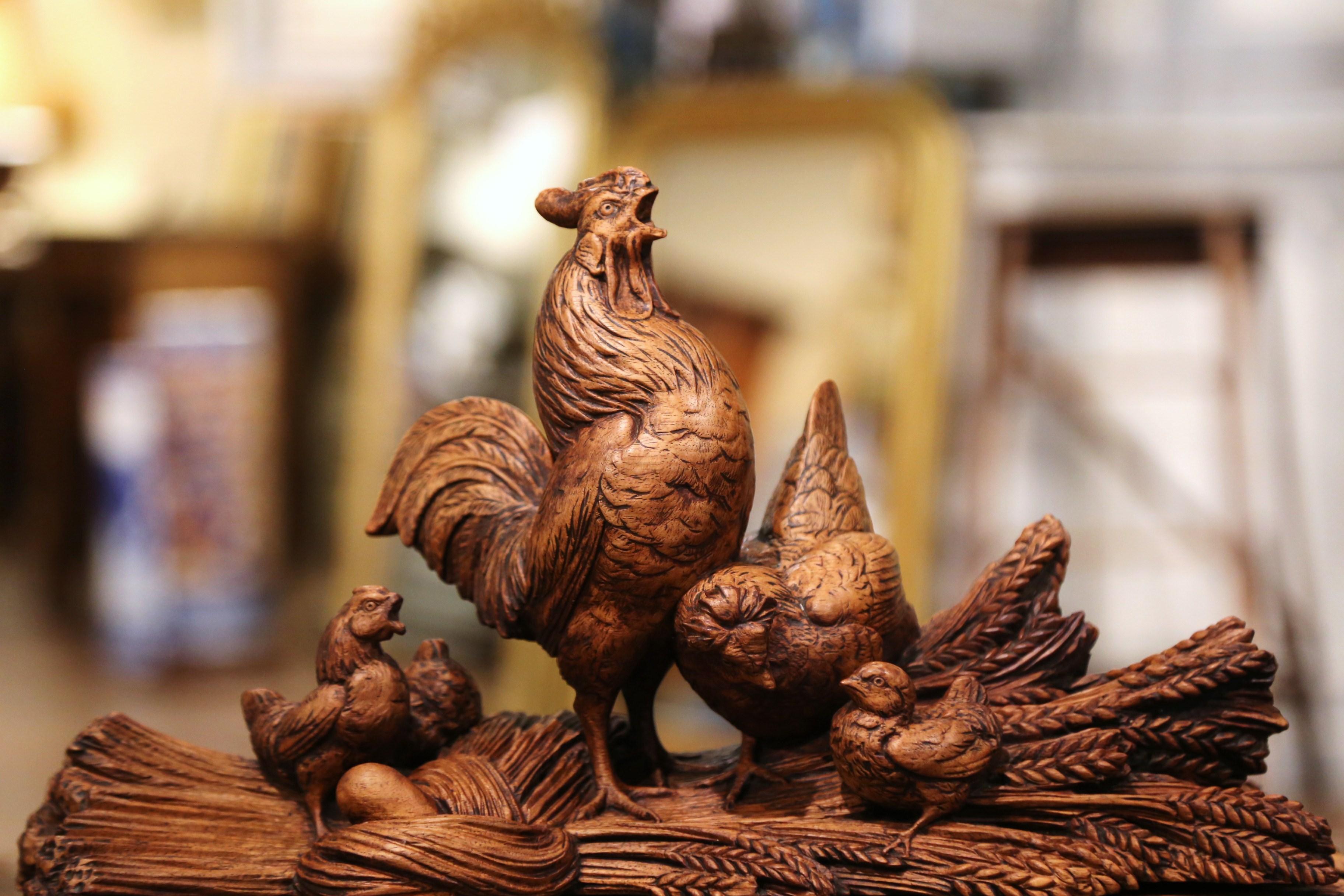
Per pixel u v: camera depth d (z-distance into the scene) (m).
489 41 2.26
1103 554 2.12
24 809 1.71
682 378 0.64
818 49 2.20
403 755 0.70
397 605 0.68
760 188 2.09
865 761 0.61
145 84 2.57
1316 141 2.07
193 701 2.28
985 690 0.66
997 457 2.14
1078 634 0.69
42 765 1.91
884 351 2.02
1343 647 2.02
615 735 0.73
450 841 0.60
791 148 2.08
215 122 2.54
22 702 2.23
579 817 0.66
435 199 2.27
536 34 2.23
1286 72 2.08
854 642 0.64
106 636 2.47
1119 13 2.13
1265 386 2.08
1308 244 2.07
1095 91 2.14
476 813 0.64
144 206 2.56
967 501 2.11
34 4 2.55
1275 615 2.05
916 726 0.61
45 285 2.44
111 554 2.46
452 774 0.66
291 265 2.38
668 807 0.68
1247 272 2.09
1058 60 2.15
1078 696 0.67
